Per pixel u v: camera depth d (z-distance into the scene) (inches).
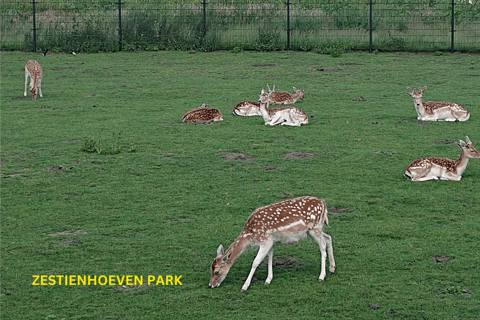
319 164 602.2
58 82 1026.1
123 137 703.1
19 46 1310.3
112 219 474.3
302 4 1425.9
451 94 916.0
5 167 597.9
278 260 412.8
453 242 428.1
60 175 575.2
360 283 376.2
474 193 521.0
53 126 754.2
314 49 1286.9
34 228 458.9
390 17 1381.6
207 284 379.2
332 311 346.3
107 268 397.7
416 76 1054.4
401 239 435.2
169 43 1330.0
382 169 585.6
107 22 1360.7
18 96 928.9
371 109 838.5
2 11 1444.4
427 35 1355.8
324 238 389.1
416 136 700.0
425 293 362.6
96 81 1033.5
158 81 1032.2
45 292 369.4
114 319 340.2
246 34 1375.5
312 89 971.3
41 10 1504.7
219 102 887.7
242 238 374.6
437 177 554.3
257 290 370.9
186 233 447.8
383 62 1178.6
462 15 1380.4
